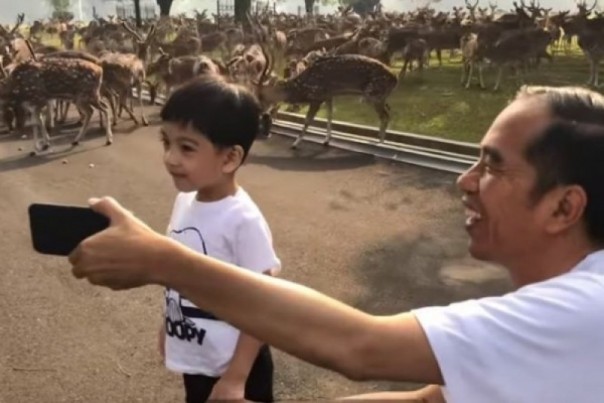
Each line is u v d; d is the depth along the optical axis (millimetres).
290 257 6367
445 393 1047
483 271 5930
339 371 1040
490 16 25406
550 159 1140
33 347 4570
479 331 1032
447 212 7793
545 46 17094
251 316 1047
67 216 1105
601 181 1136
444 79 18297
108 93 13828
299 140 11664
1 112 12766
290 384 4078
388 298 5434
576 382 1005
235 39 24953
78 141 12297
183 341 2209
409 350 1033
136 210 8164
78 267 1036
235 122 2078
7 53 19281
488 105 14148
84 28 36438
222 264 1066
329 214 7781
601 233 1156
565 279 1086
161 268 1039
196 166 2082
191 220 2193
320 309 1059
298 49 21500
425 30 20812
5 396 3969
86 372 4246
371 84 11305
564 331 1019
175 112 2084
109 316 5031
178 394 3996
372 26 25016
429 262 6199
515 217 1180
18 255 6422
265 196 8570
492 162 1191
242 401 1965
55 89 11711
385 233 7066
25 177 9906
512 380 1011
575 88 1251
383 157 10641
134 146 12016
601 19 17250
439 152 10523
